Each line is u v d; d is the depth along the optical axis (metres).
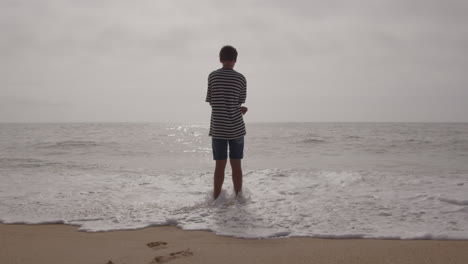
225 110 3.48
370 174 5.17
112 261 2.00
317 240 2.43
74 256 2.08
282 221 2.87
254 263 1.97
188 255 2.11
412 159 8.54
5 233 2.61
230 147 3.59
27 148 11.54
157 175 5.40
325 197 3.73
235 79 3.50
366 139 15.05
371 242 2.37
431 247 2.24
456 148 11.29
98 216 3.06
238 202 3.50
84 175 5.44
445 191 3.98
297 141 14.27
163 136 18.80
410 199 3.60
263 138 16.05
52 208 3.34
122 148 11.72
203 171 6.08
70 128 30.97
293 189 4.17
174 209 3.28
